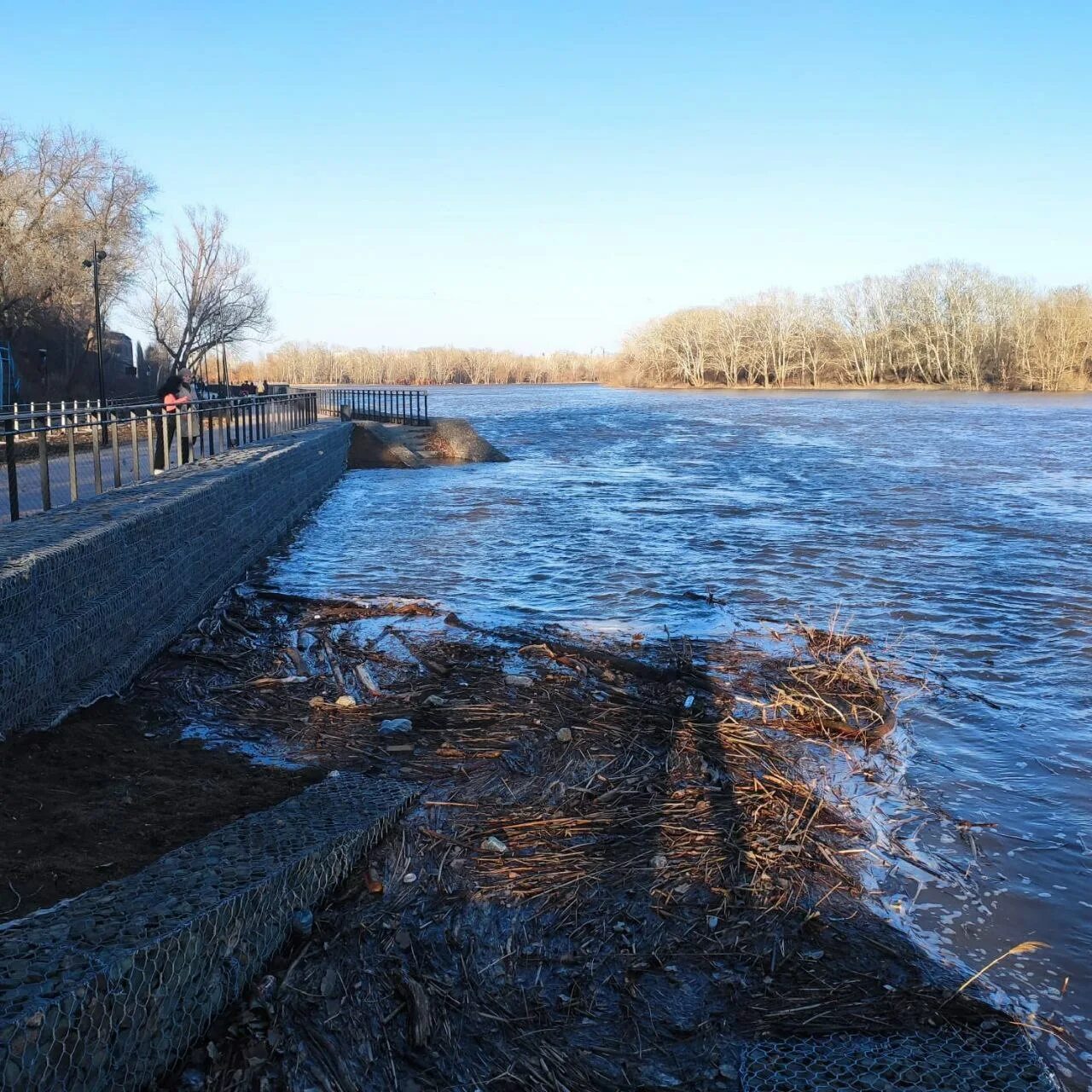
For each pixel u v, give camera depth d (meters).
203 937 3.82
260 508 14.63
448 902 4.82
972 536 16.67
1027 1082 3.76
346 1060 3.77
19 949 3.54
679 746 6.87
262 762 6.34
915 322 108.31
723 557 14.77
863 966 4.50
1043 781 6.60
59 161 42.53
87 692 6.82
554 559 14.68
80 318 47.62
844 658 8.88
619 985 4.31
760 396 101.62
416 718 7.31
